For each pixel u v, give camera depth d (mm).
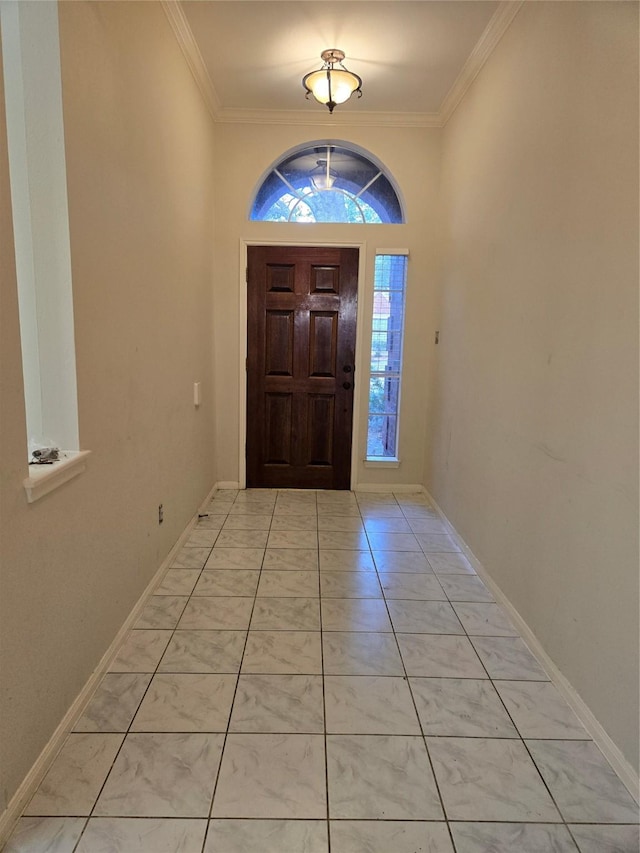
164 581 2486
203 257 3328
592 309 1633
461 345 3076
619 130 1503
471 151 2957
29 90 1460
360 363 3885
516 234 2264
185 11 2441
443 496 3420
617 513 1479
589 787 1392
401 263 3846
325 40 2676
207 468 3631
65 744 1488
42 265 1531
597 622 1566
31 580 1330
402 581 2561
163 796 1330
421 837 1246
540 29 2049
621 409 1470
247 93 3303
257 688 1745
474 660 1937
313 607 2285
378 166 3746
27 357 1576
